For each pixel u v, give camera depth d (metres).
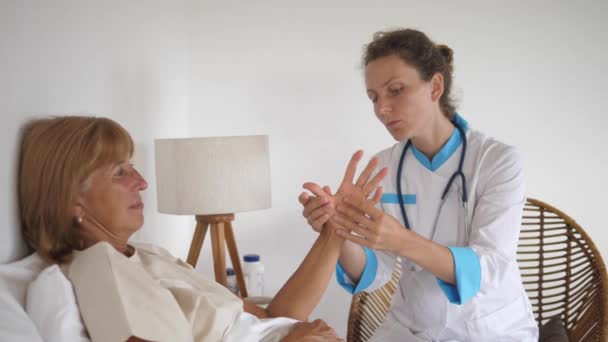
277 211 2.58
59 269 1.09
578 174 2.47
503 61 2.47
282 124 2.56
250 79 2.56
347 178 1.45
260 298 2.00
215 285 1.36
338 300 2.58
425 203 1.70
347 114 2.53
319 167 2.55
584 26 2.43
